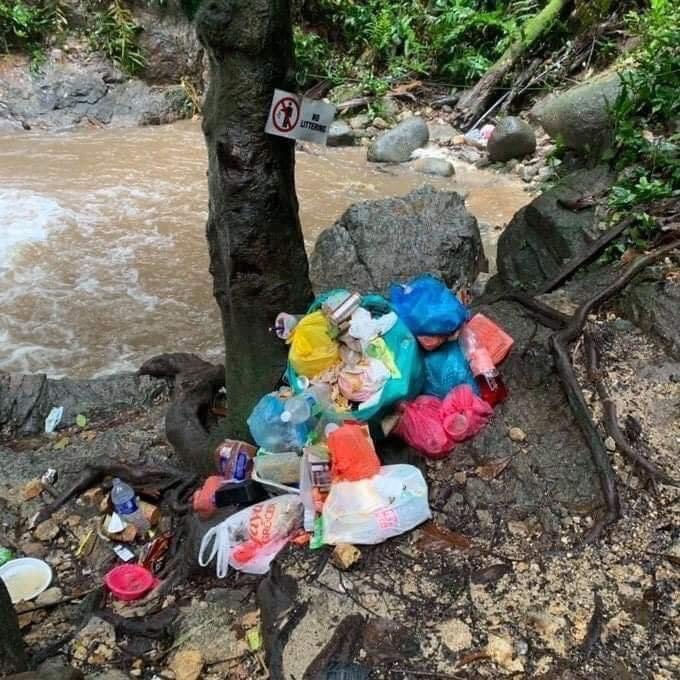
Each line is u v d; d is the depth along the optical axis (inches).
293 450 117.7
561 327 141.9
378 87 405.7
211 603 106.2
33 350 201.2
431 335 122.7
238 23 98.5
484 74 394.6
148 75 422.3
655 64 240.1
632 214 173.0
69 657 102.1
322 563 102.6
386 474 109.0
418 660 90.9
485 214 287.3
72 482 133.3
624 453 115.5
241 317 122.4
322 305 122.2
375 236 215.8
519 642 92.4
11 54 403.9
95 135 390.0
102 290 231.0
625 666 89.7
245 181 108.6
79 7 408.2
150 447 144.3
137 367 194.5
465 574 101.4
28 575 116.9
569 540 106.1
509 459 117.6
